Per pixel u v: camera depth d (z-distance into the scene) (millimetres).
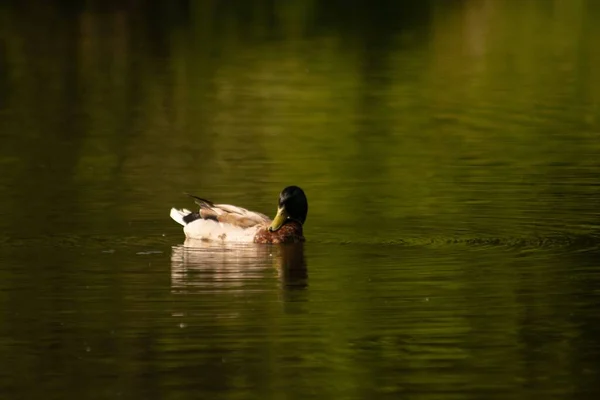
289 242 15688
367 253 15172
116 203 18297
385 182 20031
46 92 30766
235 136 24875
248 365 11188
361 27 43406
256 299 13156
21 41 39344
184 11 46938
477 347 11625
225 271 14328
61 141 24328
